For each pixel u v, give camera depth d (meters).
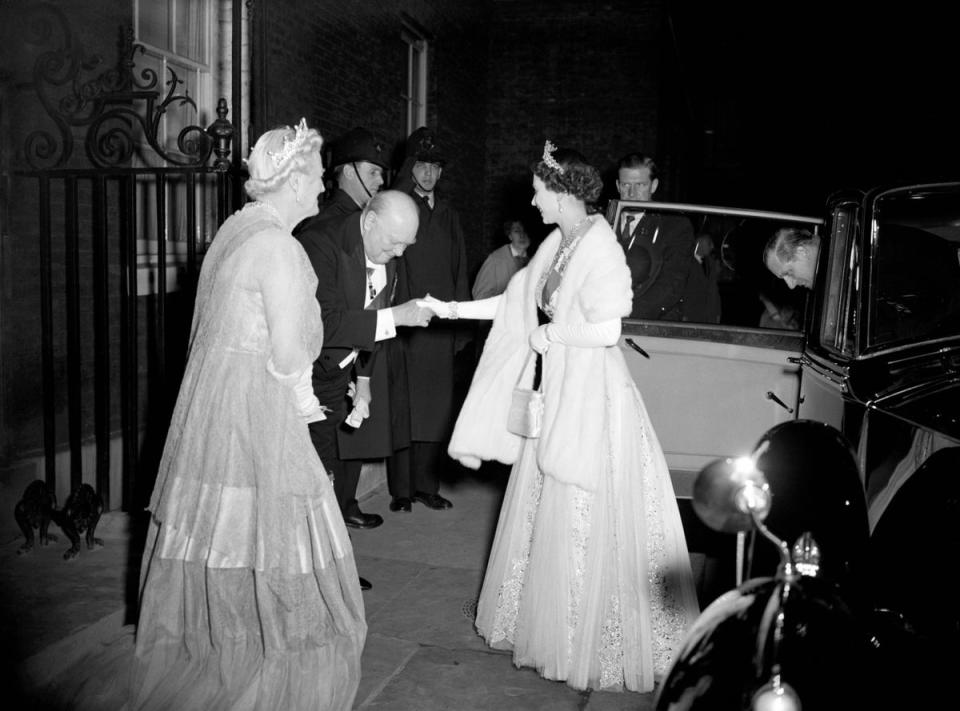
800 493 2.29
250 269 2.66
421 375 5.27
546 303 3.37
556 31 11.13
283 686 2.69
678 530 3.35
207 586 2.67
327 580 2.78
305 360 2.70
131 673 2.78
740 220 4.55
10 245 4.21
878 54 10.12
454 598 4.04
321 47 6.96
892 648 2.17
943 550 2.30
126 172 4.08
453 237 5.57
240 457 2.67
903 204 3.42
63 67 4.44
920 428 2.50
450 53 10.09
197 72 5.80
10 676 2.87
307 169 2.82
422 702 3.10
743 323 4.85
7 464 4.25
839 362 3.20
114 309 4.87
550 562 3.22
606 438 3.22
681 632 3.28
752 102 11.12
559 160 3.30
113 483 4.88
